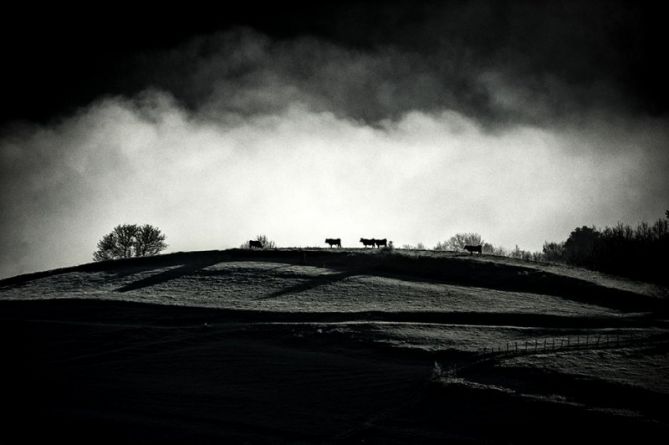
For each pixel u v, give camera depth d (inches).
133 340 2810.0
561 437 1792.6
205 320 3051.2
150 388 2299.5
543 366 2190.0
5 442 1937.7
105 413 2112.5
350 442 1852.9
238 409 2091.5
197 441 1893.5
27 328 3024.1
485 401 1996.8
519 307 3142.2
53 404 2202.3
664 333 2566.4
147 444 1895.9
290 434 1911.9
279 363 2445.9
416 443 1828.2
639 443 1720.0
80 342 2817.4
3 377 2466.8
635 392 1951.3
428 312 3029.0
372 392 2148.1
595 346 2397.9
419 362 2385.6
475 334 2672.2
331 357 2493.8
